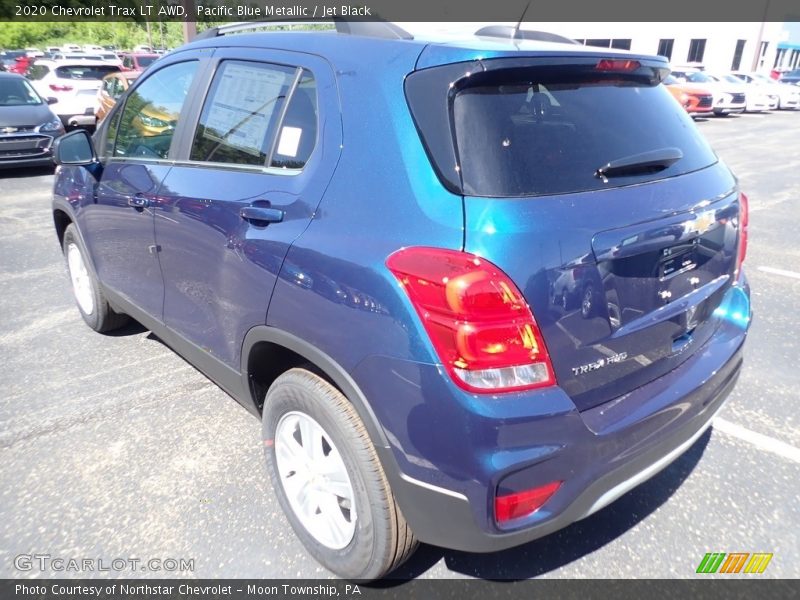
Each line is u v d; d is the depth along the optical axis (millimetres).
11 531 2662
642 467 2168
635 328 2150
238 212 2570
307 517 2479
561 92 2250
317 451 2385
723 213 2510
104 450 3209
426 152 2020
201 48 3158
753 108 26203
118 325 4527
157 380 3912
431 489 1979
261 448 3236
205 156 2932
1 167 10359
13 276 5812
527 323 1870
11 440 3273
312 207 2281
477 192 1923
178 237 2992
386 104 2154
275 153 2541
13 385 3826
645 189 2203
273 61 2672
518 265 1861
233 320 2674
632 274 2125
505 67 2086
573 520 2053
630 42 32844
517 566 2510
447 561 2537
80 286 4605
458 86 2053
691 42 35750
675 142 2494
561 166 2068
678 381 2334
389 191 2064
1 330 4625
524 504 1932
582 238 1966
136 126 3527
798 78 34281
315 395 2244
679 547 2605
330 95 2352
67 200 4215
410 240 1954
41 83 14273
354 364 2076
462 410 1846
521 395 1875
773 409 3631
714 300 2615
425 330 1883
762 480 3010
